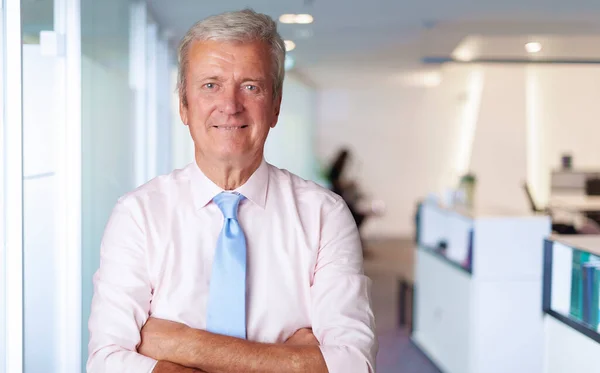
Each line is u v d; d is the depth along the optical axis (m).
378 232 13.21
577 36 6.83
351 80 12.38
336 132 13.26
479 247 4.61
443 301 5.31
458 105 12.24
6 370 2.33
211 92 1.39
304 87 12.92
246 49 1.38
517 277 4.64
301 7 5.89
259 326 1.45
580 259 3.12
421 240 6.02
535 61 8.17
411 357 5.50
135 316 1.40
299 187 1.53
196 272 1.44
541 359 4.63
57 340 3.09
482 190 10.91
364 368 1.38
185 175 1.50
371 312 1.45
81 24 3.19
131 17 4.79
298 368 1.35
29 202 2.48
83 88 3.24
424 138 13.16
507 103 10.92
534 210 8.67
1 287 2.30
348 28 6.99
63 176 3.17
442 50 7.99
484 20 6.30
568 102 10.27
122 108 4.40
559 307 3.31
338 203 1.53
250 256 1.46
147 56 5.52
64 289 3.18
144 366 1.35
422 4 5.71
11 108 2.25
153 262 1.43
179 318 1.42
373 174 13.26
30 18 2.46
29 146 2.47
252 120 1.40
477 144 11.00
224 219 1.45
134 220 1.44
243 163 1.42
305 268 1.48
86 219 3.33
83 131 3.24
